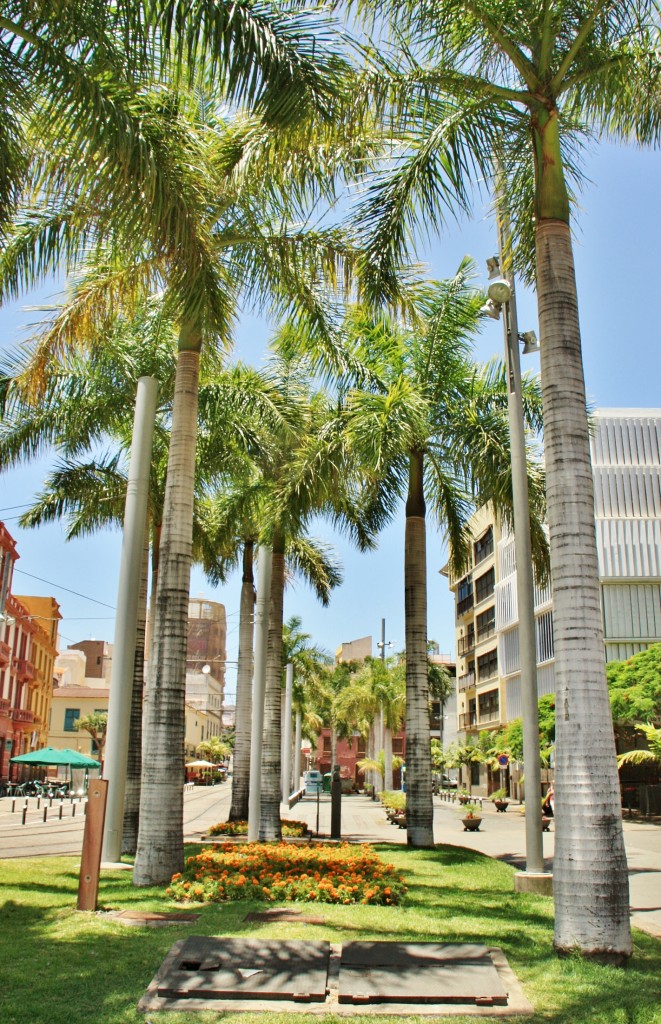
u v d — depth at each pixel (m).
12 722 56.47
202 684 113.81
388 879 10.52
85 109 7.34
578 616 7.03
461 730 72.44
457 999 5.44
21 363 15.94
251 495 19.19
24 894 9.57
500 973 6.15
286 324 12.93
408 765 16.38
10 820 28.16
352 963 5.93
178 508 11.22
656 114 9.51
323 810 36.44
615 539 42.25
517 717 50.66
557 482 7.37
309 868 10.90
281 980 5.61
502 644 56.62
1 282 10.92
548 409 7.58
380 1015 5.22
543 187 8.02
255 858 11.52
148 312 14.49
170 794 10.45
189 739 98.62
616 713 33.75
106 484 17.31
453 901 9.98
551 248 7.86
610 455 43.06
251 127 11.03
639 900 11.48
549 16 8.13
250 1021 5.07
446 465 17.55
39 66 7.31
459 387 16.39
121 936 7.27
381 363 16.45
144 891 9.73
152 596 18.12
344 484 15.61
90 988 5.71
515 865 16.27
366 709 56.00
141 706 16.02
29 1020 5.04
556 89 8.29
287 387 16.33
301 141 8.46
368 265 10.69
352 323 16.05
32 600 68.19
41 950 6.72
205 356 13.13
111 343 14.95
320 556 24.11
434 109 9.43
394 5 8.49
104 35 7.36
